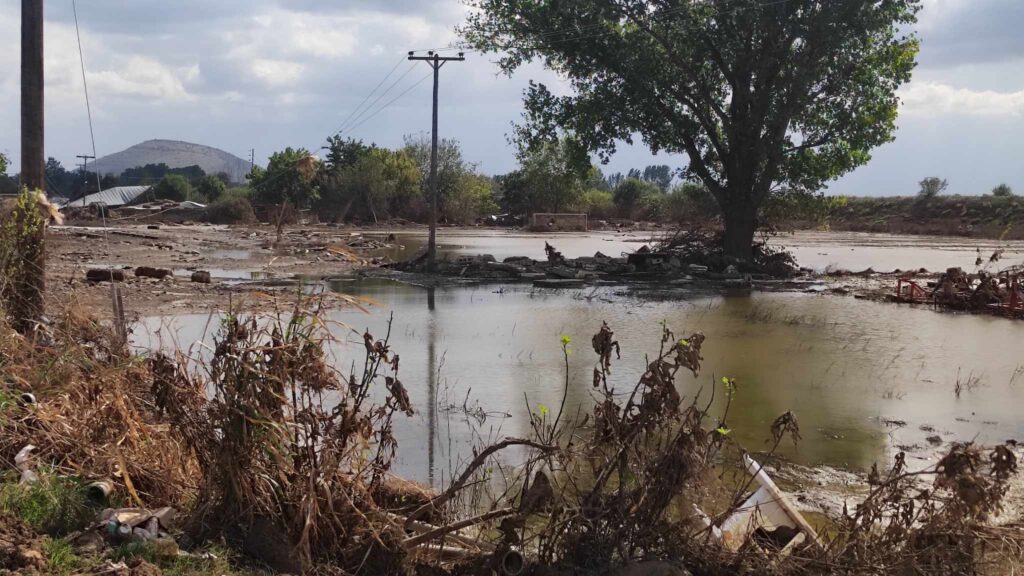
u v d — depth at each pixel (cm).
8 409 602
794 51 3362
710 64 3569
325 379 549
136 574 443
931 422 1088
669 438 541
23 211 895
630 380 1290
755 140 3388
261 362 534
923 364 1485
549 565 520
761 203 3650
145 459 594
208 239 4875
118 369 658
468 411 1075
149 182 11112
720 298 2553
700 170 3512
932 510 554
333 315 1959
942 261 4194
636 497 526
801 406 1162
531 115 3559
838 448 960
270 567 492
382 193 8419
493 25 3516
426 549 538
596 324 1912
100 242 3934
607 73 3472
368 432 548
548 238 6272
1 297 808
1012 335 1839
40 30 1093
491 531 622
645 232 7562
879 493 576
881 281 3139
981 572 541
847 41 3244
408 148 9200
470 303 2286
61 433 605
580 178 3784
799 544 566
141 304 1905
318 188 8481
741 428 1040
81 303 935
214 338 605
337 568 502
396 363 568
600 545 523
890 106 3409
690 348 533
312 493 502
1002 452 513
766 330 1880
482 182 9431
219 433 551
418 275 3031
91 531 487
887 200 8950
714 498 621
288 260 3472
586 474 666
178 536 507
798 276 3366
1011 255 4650
